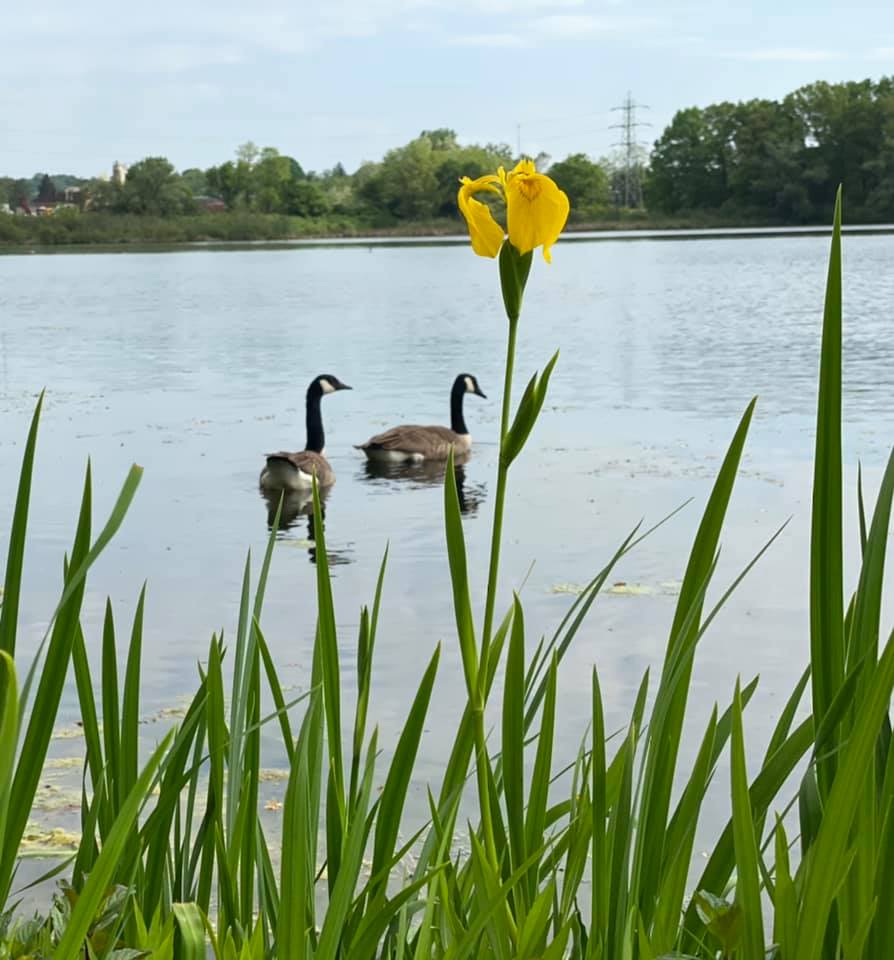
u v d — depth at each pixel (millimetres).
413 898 2180
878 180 110000
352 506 12188
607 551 9656
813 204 111812
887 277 47375
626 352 25312
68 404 19203
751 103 115000
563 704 6258
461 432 16188
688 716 6094
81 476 13469
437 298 44125
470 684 1722
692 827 1650
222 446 15461
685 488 11961
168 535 10805
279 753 5711
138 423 17266
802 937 1371
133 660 2035
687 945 1830
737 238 96938
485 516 11273
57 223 113562
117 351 27422
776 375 20766
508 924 1669
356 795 1976
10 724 1171
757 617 7738
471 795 5055
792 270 53688
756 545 9641
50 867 4586
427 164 126375
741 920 1518
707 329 29953
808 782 1691
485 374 22656
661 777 1712
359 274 62375
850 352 23859
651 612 7906
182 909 1752
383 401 20062
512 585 8773
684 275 53375
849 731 1547
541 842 1823
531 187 1634
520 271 1656
